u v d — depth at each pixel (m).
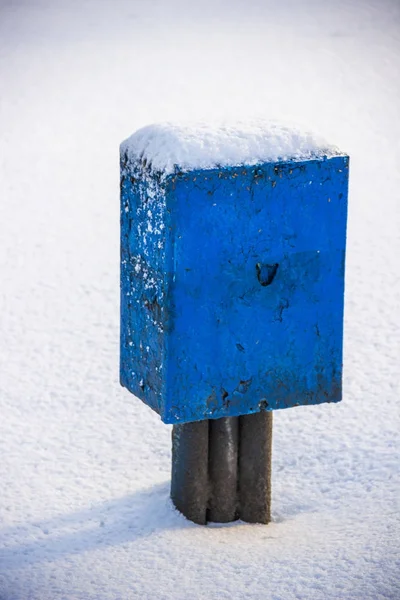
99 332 8.09
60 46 15.36
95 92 13.56
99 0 17.84
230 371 5.18
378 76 14.02
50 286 8.77
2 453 6.47
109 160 11.53
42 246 9.48
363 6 17.08
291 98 13.26
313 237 5.14
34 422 6.86
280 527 5.63
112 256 9.34
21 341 7.93
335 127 12.25
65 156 11.59
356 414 6.86
